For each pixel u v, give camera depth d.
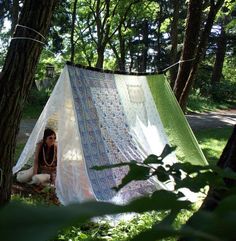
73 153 6.10
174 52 15.45
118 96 6.97
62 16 20.97
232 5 10.19
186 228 0.35
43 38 4.34
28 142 7.22
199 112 24.23
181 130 7.54
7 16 23.17
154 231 0.35
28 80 4.37
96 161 6.03
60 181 6.05
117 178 6.04
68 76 6.30
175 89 8.70
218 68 33.41
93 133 6.24
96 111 6.43
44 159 6.98
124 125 6.80
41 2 4.23
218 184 0.79
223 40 33.03
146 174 0.82
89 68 6.71
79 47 20.89
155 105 7.55
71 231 3.99
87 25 19.92
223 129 16.44
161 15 24.89
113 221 4.79
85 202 0.36
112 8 18.39
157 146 7.06
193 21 8.47
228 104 29.78
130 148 6.54
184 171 0.84
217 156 10.56
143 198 0.38
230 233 0.31
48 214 0.31
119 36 21.94
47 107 6.61
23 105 4.44
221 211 0.34
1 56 21.28
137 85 7.40
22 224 0.29
